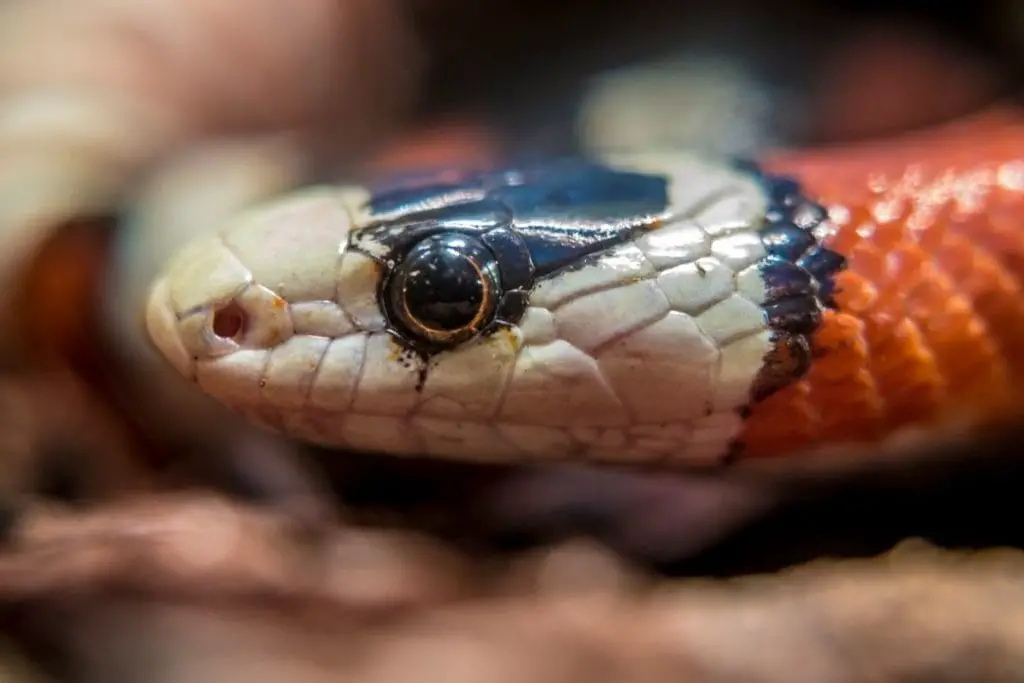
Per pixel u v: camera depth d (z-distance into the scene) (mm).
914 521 127
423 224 119
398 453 122
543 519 130
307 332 118
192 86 153
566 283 118
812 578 121
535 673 115
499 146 159
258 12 158
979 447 124
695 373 119
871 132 164
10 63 146
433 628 117
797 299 120
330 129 174
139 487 130
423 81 193
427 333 118
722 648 116
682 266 119
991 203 122
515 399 119
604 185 122
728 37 179
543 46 193
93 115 144
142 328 124
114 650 116
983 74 169
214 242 120
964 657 115
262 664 115
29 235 135
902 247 121
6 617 116
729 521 128
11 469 127
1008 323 121
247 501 129
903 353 121
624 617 118
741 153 131
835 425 121
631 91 170
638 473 126
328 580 119
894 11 182
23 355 134
